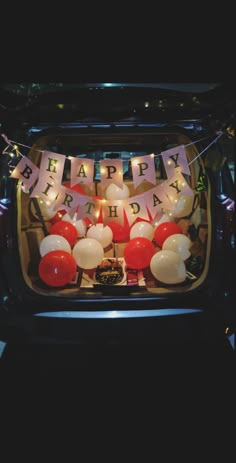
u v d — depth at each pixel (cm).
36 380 253
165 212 298
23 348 270
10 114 252
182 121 254
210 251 254
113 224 293
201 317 241
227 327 246
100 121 253
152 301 241
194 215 291
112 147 299
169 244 273
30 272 280
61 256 259
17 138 255
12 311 246
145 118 253
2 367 264
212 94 254
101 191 299
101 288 257
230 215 259
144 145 299
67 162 303
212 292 248
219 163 261
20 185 261
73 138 289
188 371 258
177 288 257
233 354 269
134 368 262
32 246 284
